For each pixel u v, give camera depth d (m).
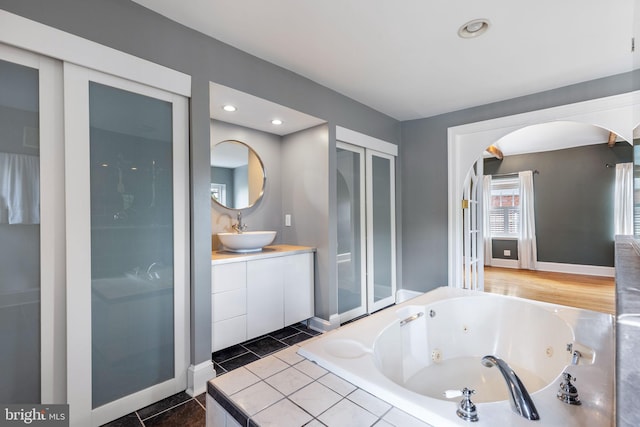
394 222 3.75
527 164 6.01
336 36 2.02
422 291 3.67
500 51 2.21
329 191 2.87
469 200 3.53
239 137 2.97
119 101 1.66
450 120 3.46
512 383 1.00
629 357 0.50
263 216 3.20
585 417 0.91
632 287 0.77
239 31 1.96
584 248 5.44
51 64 1.45
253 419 0.94
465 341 2.20
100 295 1.60
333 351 1.38
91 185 1.57
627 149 5.06
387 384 1.08
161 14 1.78
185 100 1.92
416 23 1.89
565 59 2.32
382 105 3.27
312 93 2.69
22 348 1.40
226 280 2.31
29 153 1.40
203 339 1.96
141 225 1.75
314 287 3.01
